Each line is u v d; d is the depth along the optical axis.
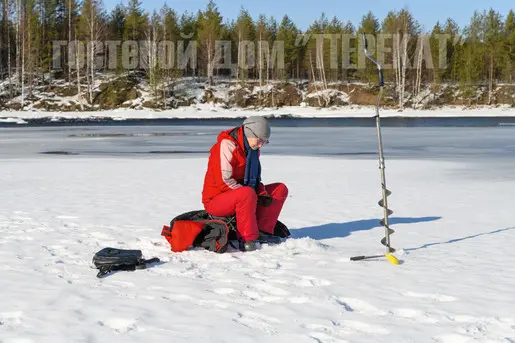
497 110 70.25
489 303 3.99
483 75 80.69
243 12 87.69
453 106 74.00
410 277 4.66
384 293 4.22
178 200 9.17
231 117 59.00
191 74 77.75
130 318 3.68
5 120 51.22
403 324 3.59
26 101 66.06
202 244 5.59
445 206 8.75
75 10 78.25
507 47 79.50
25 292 4.23
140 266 4.89
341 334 3.43
